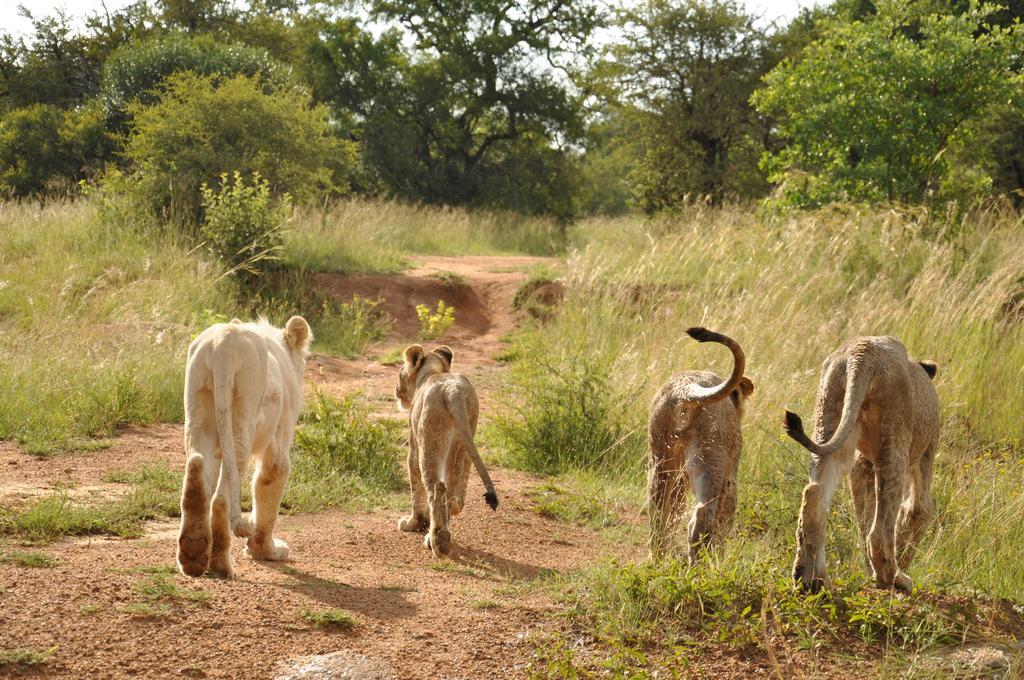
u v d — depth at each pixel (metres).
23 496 6.68
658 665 4.37
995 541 6.66
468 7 36.78
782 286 13.16
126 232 17.16
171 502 6.73
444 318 15.85
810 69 19.12
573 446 9.24
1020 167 24.88
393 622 4.73
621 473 8.94
